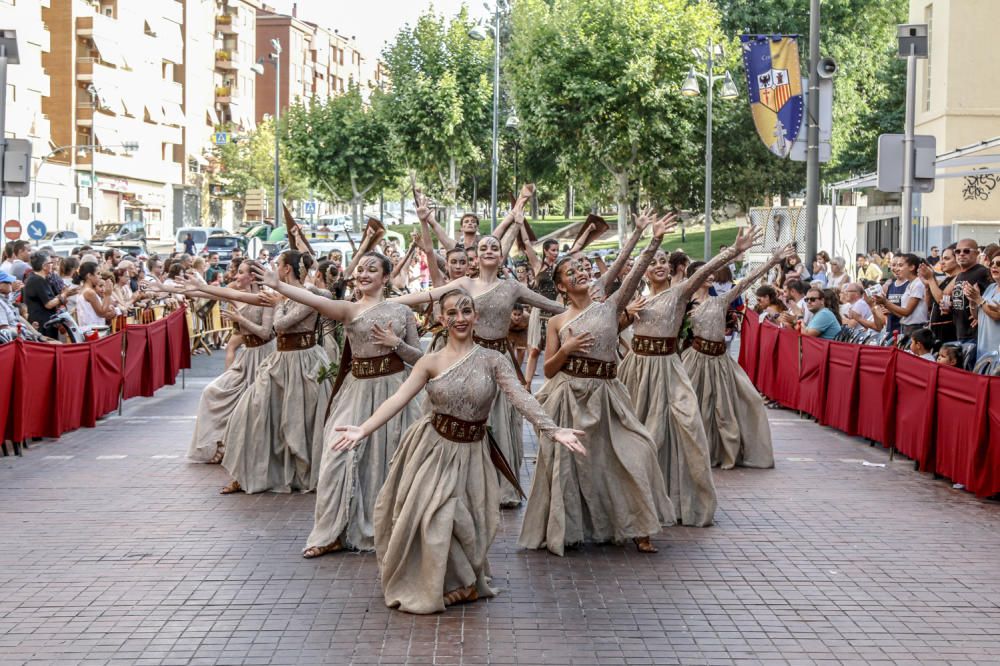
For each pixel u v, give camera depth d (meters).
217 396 10.75
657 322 8.62
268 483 9.36
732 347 22.45
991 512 8.91
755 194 44.94
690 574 7.12
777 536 8.11
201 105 76.50
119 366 13.98
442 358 6.37
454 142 47.53
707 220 32.62
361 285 7.76
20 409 10.99
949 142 26.64
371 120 55.84
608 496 7.67
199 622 6.14
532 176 54.44
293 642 5.83
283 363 9.34
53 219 55.50
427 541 6.23
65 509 8.76
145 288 8.87
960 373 9.70
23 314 14.12
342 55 124.62
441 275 9.57
